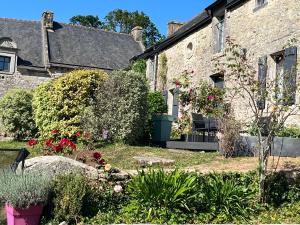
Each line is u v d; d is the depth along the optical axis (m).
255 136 8.55
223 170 6.74
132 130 10.34
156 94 15.53
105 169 6.12
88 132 10.20
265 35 11.49
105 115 10.33
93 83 11.09
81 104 10.96
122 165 7.88
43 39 26.48
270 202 6.10
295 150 8.45
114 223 5.26
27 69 24.22
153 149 9.59
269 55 11.25
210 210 5.58
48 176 5.36
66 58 25.95
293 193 6.34
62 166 5.91
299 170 6.72
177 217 5.37
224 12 13.76
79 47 27.47
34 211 4.98
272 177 6.40
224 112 8.93
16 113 15.27
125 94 10.41
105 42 29.08
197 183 5.88
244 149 8.56
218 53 13.62
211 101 9.29
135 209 5.50
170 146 10.50
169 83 17.48
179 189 5.48
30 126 15.41
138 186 5.61
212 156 8.54
